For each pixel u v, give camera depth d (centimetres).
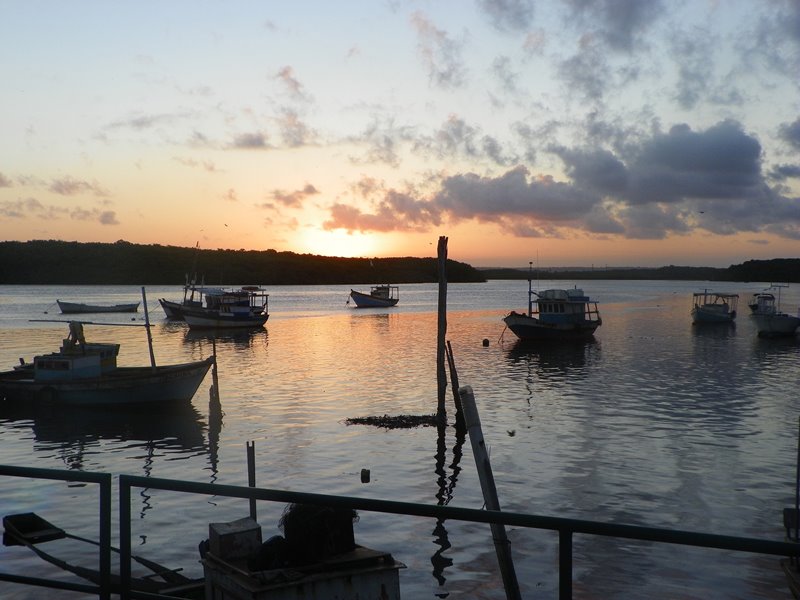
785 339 7731
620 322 10712
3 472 535
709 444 2703
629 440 2781
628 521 1828
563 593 405
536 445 2703
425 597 1364
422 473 2325
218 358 5953
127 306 13062
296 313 13288
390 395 3972
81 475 518
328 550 541
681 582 1422
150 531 1702
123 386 3469
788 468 2345
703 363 5544
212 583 570
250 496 466
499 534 698
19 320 10925
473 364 5503
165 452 2673
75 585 538
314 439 2842
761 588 1395
